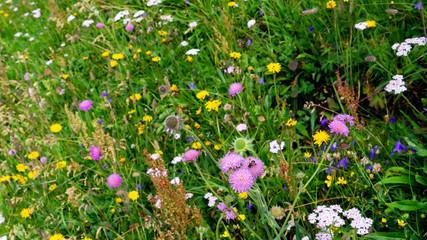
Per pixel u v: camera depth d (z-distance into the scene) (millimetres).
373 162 2291
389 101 2848
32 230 2746
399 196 2137
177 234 2150
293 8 3533
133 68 3908
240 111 2939
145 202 2703
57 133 3635
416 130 2389
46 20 5746
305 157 2496
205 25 4016
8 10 6836
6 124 4188
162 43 3906
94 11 4629
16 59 5113
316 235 1952
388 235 1939
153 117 3377
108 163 2951
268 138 2783
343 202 2146
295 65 3223
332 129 1893
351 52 3082
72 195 2525
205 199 2623
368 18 3133
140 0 4793
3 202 3170
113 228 2566
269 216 1832
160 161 2006
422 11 2727
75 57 4590
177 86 3590
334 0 3314
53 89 4184
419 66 2791
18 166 3178
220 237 2268
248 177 1695
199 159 2795
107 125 3236
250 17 3990
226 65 3375
